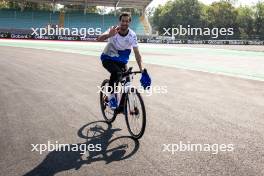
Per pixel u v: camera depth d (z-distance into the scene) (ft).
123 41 16.47
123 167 12.26
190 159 12.98
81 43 120.37
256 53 84.94
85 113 19.94
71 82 30.63
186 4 236.43
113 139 15.37
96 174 11.66
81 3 152.97
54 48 82.17
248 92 26.89
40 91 26.21
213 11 235.20
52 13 154.40
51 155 13.37
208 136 15.72
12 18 146.51
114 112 17.29
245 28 240.73
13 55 56.29
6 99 23.26
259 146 14.40
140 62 16.65
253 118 18.94
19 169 12.02
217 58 65.21
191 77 35.24
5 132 16.14
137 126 16.46
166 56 67.31
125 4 161.07
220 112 20.29
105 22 159.43
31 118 18.66
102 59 17.33
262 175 11.53
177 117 19.11
